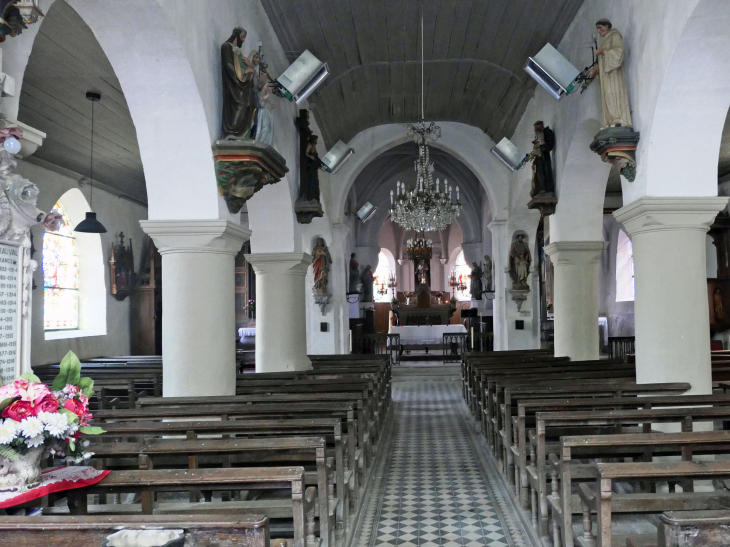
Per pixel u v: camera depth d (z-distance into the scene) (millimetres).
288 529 4594
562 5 8984
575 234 10734
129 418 5562
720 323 15828
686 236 6711
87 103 10508
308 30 9891
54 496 4188
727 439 4031
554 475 4801
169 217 6406
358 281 23906
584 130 9219
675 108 6410
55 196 13484
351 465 5793
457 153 16219
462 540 5387
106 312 15688
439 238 29750
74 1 5105
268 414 5625
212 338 6500
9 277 3543
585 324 10961
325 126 13844
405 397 13844
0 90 3303
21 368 3639
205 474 3381
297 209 10586
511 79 12133
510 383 7398
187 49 5734
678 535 2490
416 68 12094
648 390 6426
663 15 6203
